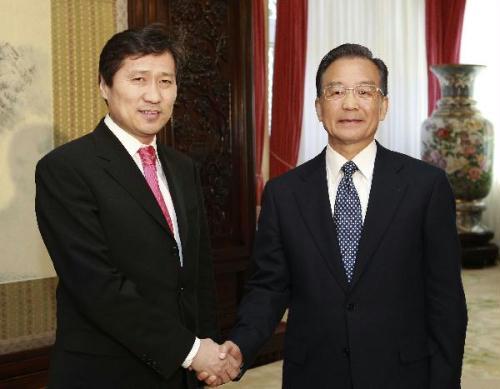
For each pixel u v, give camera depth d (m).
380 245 1.84
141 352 1.83
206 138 4.07
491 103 7.50
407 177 1.90
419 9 7.37
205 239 2.20
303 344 1.90
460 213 7.13
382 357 1.82
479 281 6.39
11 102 3.44
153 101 1.90
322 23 6.54
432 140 6.96
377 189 1.89
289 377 1.94
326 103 1.91
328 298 1.86
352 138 1.89
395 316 1.83
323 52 6.56
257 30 5.90
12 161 3.47
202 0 4.00
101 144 1.92
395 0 7.19
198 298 2.17
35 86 3.50
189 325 2.00
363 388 1.81
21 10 3.44
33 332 3.59
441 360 1.85
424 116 7.54
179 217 2.00
